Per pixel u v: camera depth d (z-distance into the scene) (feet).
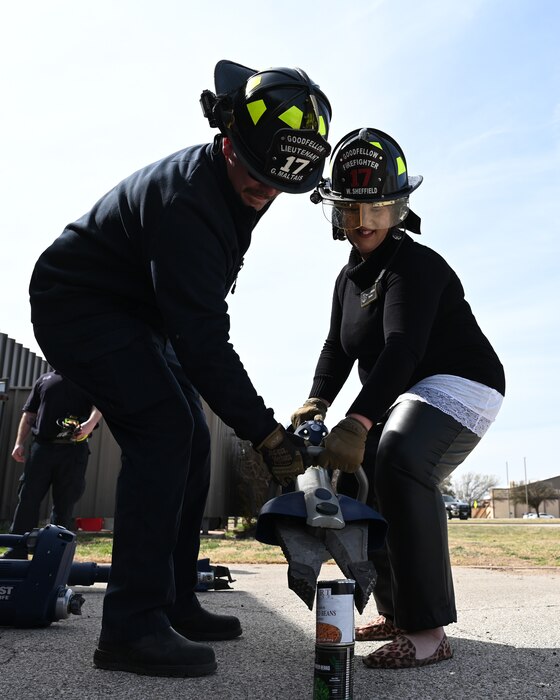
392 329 7.29
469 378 7.70
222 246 6.52
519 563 20.08
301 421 8.54
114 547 6.38
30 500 16.03
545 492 228.02
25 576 8.54
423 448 7.09
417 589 6.83
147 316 7.04
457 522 85.76
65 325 6.76
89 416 16.84
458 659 7.09
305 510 5.82
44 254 7.13
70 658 6.73
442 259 7.93
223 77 6.77
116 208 6.77
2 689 5.54
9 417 36.22
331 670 4.76
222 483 37.81
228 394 6.11
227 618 8.11
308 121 6.34
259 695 5.51
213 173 6.62
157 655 6.02
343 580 4.96
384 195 7.59
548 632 8.76
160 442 6.44
